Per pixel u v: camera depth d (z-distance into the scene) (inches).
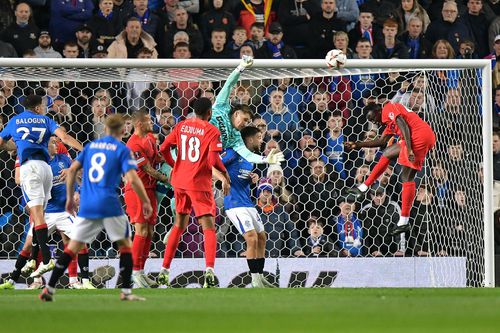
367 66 1456.7
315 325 689.0
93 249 1616.6
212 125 1294.3
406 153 1357.0
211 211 1300.4
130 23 1812.3
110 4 1835.6
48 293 952.3
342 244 1596.9
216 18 1865.2
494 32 1962.4
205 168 1293.1
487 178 1482.5
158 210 1518.2
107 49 1812.3
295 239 1578.5
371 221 1615.4
